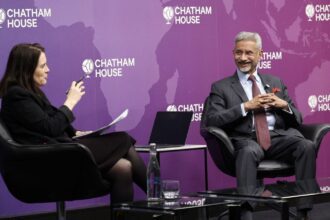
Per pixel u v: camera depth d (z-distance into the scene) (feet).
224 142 26.81
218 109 28.25
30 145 21.08
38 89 23.16
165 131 29.45
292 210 31.91
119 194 22.99
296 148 27.58
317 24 35.78
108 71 30.48
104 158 23.09
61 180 21.48
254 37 28.89
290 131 28.63
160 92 31.76
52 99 29.19
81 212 29.91
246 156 26.32
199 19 32.68
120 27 30.71
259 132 28.09
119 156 23.20
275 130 28.60
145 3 31.27
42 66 22.95
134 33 31.04
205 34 32.83
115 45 30.63
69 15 29.53
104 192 22.58
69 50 29.55
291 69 35.09
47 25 29.07
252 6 34.06
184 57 32.32
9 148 21.11
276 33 34.68
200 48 32.73
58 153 21.06
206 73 32.89
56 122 22.44
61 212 22.61
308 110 35.53
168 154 32.04
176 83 32.14
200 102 32.76
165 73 31.89
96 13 30.14
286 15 34.96
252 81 28.94
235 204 20.13
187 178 32.55
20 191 21.63
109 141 23.44
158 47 31.68
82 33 29.81
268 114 28.81
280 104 28.07
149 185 21.24
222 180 33.47
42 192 21.62
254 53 28.81
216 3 33.12
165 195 20.74
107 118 30.48
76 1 29.68
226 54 33.45
